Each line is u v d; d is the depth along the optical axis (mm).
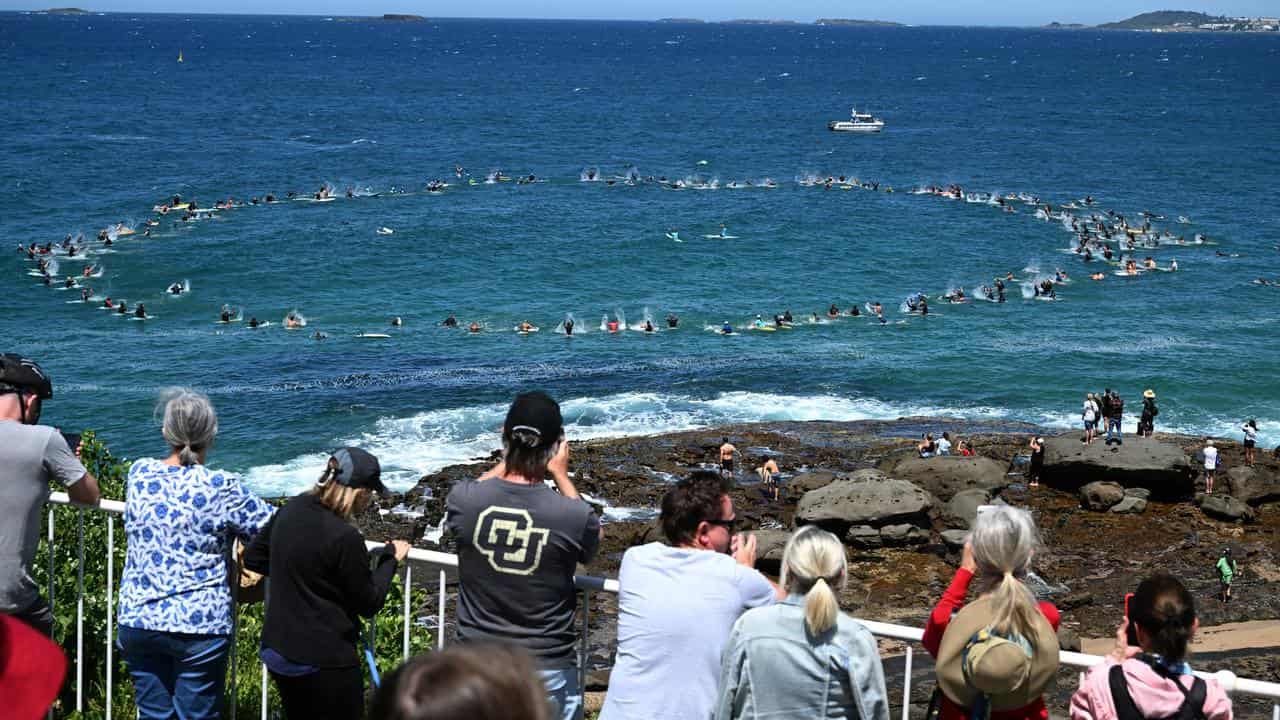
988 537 6305
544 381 56969
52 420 50219
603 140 175250
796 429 47344
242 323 70562
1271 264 90562
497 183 130250
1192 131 196750
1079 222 106250
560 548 6785
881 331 70250
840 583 6211
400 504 37344
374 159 146625
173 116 192375
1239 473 36406
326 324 70625
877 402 54656
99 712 9031
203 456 7637
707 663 6484
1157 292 81000
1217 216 111500
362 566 7004
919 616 28344
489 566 6816
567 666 6965
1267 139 184500
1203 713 6051
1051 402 55344
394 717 3111
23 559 7496
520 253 91688
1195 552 32062
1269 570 30766
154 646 7445
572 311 74875
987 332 69438
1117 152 165500
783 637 6156
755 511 36281
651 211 111375
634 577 6664
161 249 88625
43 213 102188
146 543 7426
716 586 6562
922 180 136250
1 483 7352
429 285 81438
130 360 60469
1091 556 32000
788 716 6164
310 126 185125
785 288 82312
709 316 73938
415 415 50469
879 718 6168
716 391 55750
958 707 6527
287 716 7262
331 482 7004
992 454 42125
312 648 6961
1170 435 45781
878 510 32656
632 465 41156
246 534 7582
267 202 112625
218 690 7695
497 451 44188
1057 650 6258
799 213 111125
